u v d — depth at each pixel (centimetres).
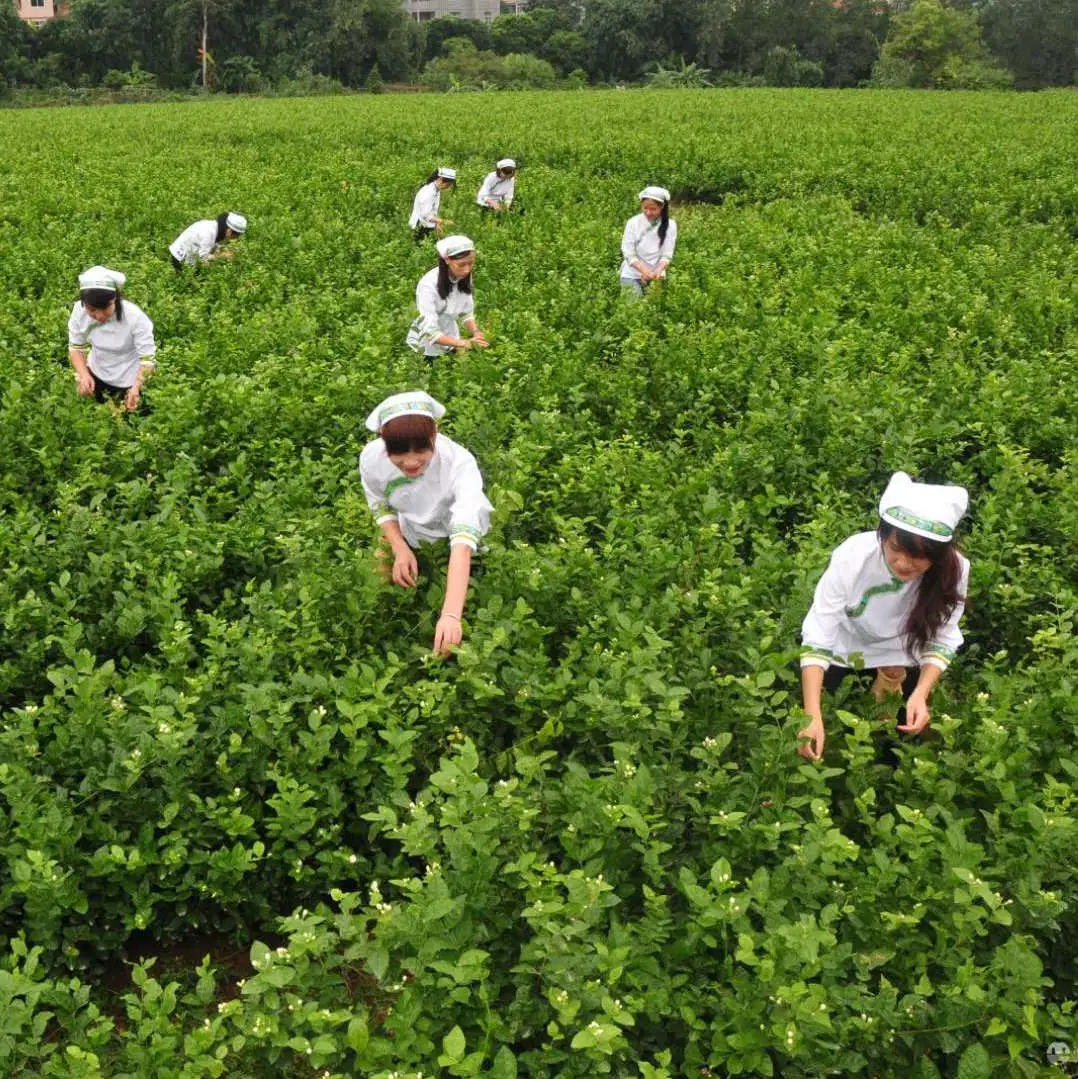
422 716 532
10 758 498
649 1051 412
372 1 8856
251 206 1992
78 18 9006
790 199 2262
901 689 568
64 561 671
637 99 5550
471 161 2839
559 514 773
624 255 1354
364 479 610
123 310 965
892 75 8431
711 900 405
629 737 506
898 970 419
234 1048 386
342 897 411
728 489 812
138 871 480
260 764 506
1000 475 798
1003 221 1977
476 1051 377
